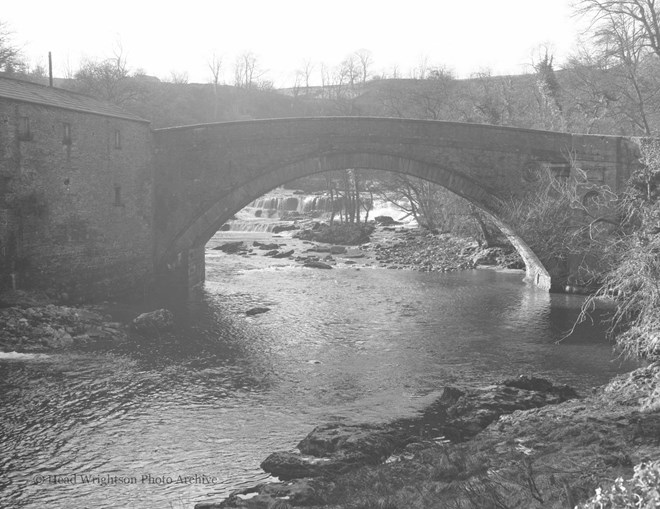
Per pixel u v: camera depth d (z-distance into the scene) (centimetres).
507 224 3416
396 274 4316
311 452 1410
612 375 2030
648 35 3359
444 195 5294
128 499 1222
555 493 929
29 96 2581
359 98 10038
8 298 2414
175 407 1728
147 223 3266
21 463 1372
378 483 1155
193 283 3509
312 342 2455
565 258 3472
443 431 1562
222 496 1236
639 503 673
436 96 6275
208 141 3244
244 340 2462
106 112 2989
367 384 1952
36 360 2083
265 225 7238
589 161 3256
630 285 2111
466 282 3956
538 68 5506
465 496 979
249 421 1638
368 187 6912
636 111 4119
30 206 2520
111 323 2542
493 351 2336
